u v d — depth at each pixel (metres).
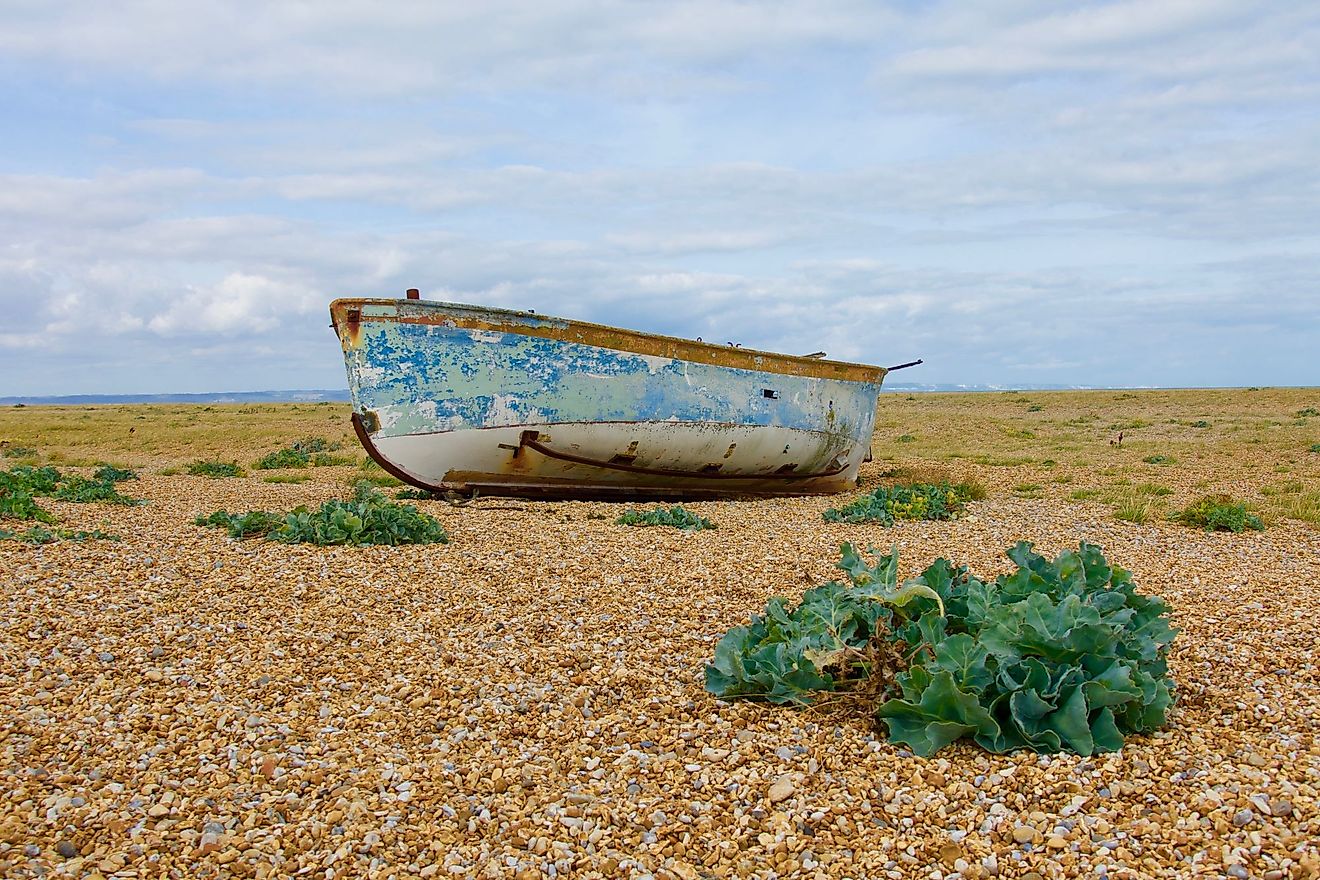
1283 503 14.12
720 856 3.53
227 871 3.41
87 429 36.09
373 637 6.32
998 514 13.13
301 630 6.41
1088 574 5.68
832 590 5.51
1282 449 23.42
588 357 13.27
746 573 8.51
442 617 6.82
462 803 3.96
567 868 3.46
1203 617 6.90
